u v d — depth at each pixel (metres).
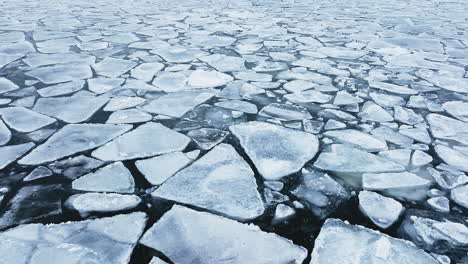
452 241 1.03
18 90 2.11
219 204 1.17
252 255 0.97
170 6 5.63
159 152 1.46
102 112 1.84
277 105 1.96
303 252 0.99
